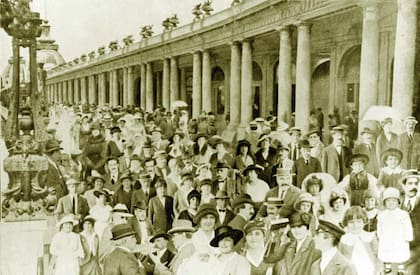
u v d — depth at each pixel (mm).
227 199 7004
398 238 6734
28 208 6711
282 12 7152
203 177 7191
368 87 6797
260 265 6695
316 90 7250
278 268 6664
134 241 6867
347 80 7105
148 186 7117
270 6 7164
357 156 6988
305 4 6973
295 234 6699
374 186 6875
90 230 6824
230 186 7137
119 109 7914
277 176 7070
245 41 7414
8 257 6570
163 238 6867
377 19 6621
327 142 7117
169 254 6863
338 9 6777
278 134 7258
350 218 6789
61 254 6699
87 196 6969
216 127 7551
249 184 7082
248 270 6684
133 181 7137
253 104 7535
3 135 6750
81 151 7375
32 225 6695
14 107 6766
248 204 6938
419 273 6758
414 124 6801
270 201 6941
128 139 7570
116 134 7508
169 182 7180
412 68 6590
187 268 6762
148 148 7516
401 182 6879
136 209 6984
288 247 6695
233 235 6727
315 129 7168
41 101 7746
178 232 6887
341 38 7004
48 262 6680
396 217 6777
